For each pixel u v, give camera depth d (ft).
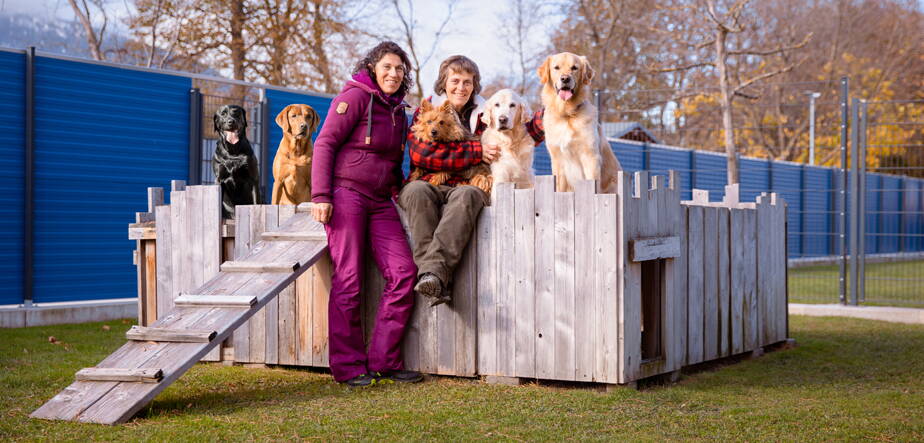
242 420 12.08
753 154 85.30
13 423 11.85
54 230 27.12
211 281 14.92
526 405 13.17
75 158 27.61
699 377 16.63
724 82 42.75
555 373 14.73
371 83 15.44
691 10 52.60
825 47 105.81
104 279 28.66
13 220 26.18
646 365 14.94
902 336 23.66
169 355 13.00
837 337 23.53
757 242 20.18
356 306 15.25
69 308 26.30
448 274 14.90
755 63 93.35
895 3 113.91
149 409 12.71
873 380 16.33
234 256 17.62
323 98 35.06
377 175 15.37
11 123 26.09
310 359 16.62
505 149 16.74
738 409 12.99
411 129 16.33
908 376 16.80
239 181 19.24
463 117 18.12
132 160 29.25
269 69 62.80
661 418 12.35
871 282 51.11
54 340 21.29
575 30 83.30
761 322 20.26
